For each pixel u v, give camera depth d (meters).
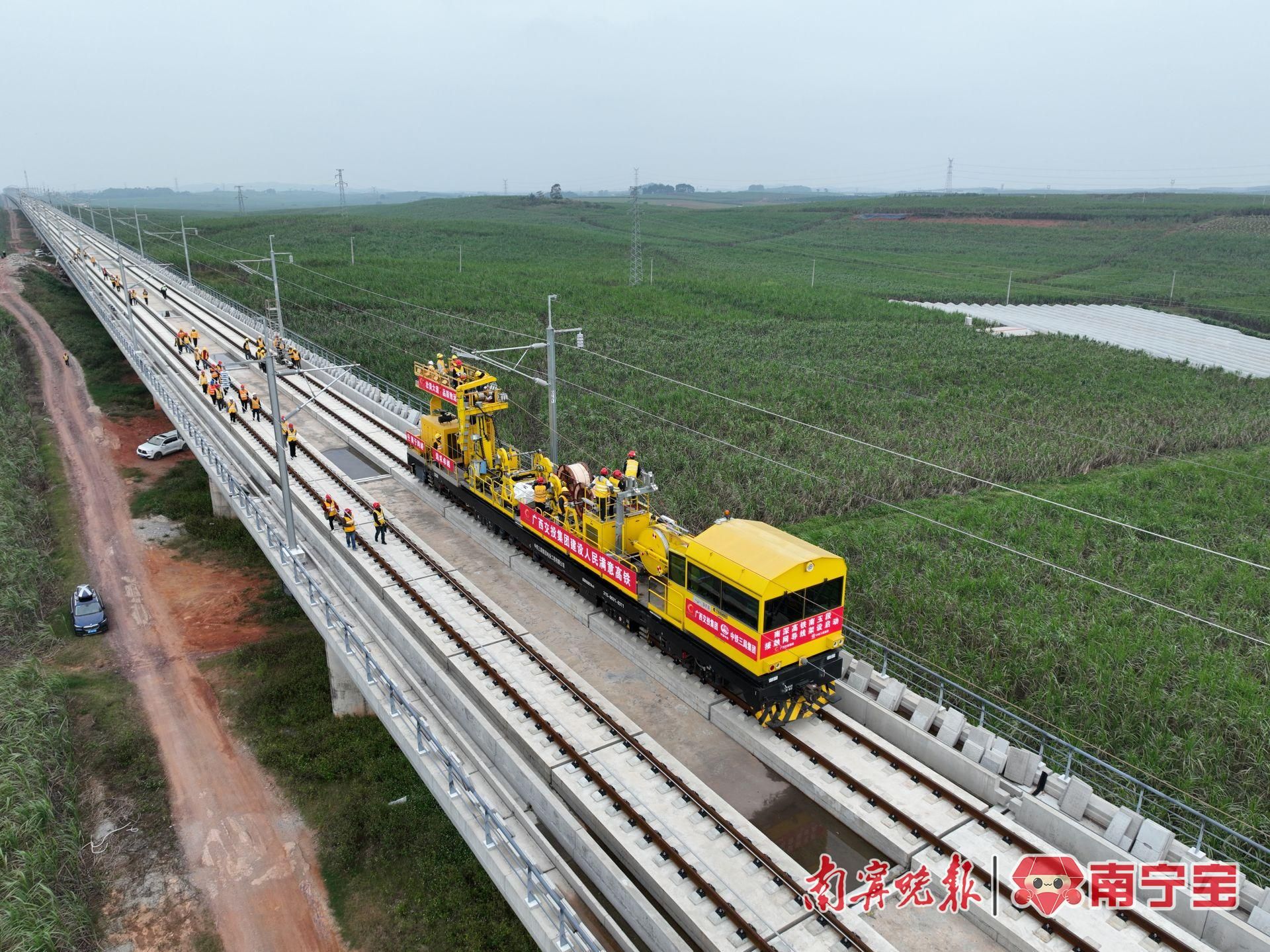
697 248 167.25
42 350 76.50
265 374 51.66
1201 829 15.88
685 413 49.38
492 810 15.66
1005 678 23.44
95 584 37.75
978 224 194.62
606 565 21.97
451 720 19.80
